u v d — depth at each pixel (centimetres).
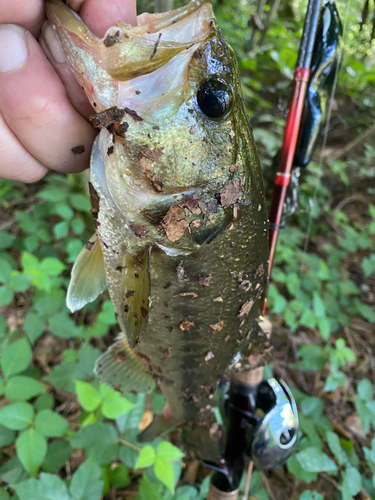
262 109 72
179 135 14
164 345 18
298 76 18
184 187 14
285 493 30
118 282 17
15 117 13
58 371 27
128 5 14
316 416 28
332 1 19
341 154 72
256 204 16
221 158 14
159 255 16
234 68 14
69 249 34
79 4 14
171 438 32
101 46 13
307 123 19
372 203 64
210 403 21
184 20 13
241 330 18
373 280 52
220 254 16
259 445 17
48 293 30
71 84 14
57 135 14
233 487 20
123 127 14
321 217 60
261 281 17
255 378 19
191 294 16
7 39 12
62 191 36
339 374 30
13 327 35
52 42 13
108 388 22
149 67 13
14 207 44
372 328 45
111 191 15
